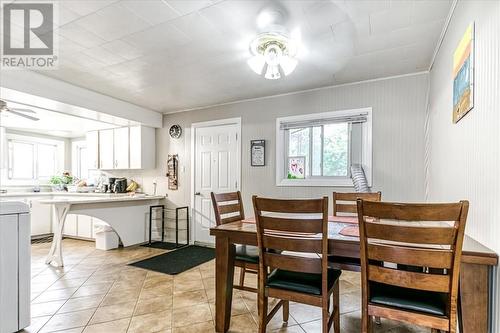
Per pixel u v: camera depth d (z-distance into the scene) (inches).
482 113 54.6
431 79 112.9
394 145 124.5
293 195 148.9
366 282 54.1
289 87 141.9
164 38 91.7
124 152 195.0
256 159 160.4
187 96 157.8
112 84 136.5
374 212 51.4
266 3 72.9
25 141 218.2
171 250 169.3
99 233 172.6
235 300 99.8
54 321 84.5
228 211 98.4
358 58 106.7
